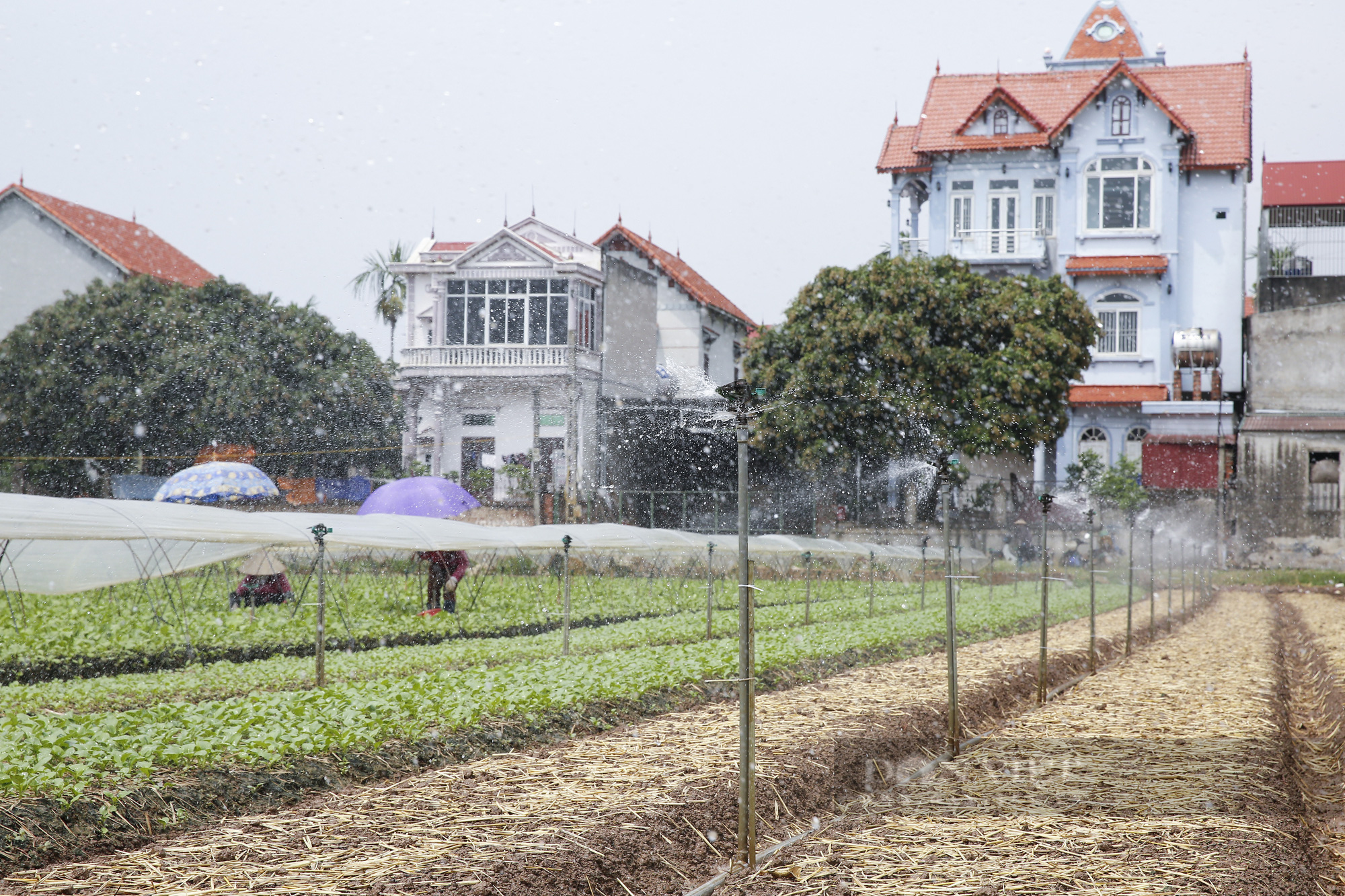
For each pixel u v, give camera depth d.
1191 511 42.72
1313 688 15.35
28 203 45.94
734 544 25.75
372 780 7.95
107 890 5.54
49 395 39.56
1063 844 6.96
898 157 47.06
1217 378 43.75
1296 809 8.12
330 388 41.69
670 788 7.65
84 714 9.66
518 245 39.53
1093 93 44.31
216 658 14.80
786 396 36.69
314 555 22.50
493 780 7.80
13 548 17.88
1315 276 46.47
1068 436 44.84
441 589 21.80
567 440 38.56
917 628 18.05
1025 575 36.53
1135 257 44.56
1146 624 22.56
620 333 42.78
